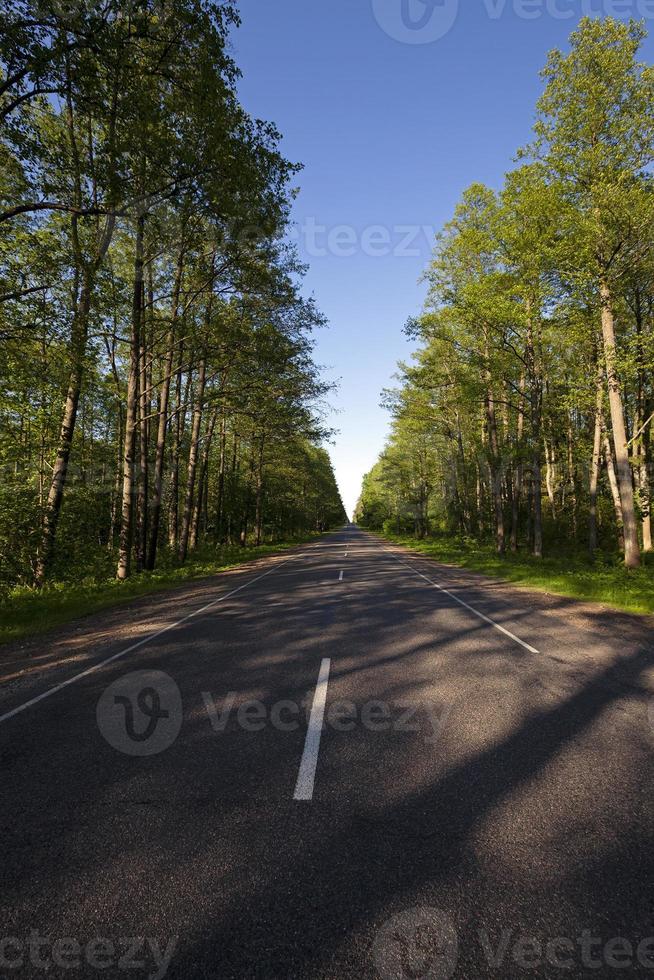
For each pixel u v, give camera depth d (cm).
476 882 238
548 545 3077
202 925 214
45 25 781
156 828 283
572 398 1736
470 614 948
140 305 1603
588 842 267
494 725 424
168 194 1067
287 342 1898
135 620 949
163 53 955
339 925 213
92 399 1938
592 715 446
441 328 2228
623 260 1581
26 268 1109
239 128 1071
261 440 3158
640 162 1489
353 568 1945
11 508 1207
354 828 281
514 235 1734
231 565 2280
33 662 667
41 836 277
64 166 927
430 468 4306
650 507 1770
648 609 1005
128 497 1589
